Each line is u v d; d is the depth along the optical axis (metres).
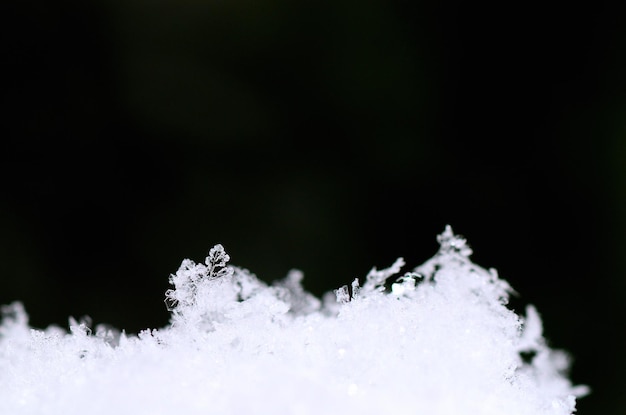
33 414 0.08
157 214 0.32
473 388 0.08
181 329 0.08
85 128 0.32
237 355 0.08
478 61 0.33
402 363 0.08
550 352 0.09
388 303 0.09
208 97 0.32
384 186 0.32
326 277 0.31
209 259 0.09
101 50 0.32
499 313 0.09
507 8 0.33
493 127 0.32
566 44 0.32
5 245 0.30
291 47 0.33
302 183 0.32
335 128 0.32
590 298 0.30
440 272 0.09
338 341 0.08
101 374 0.08
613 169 0.31
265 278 0.31
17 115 0.31
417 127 0.32
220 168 0.32
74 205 0.31
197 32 0.33
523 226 0.31
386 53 0.33
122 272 0.31
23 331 0.11
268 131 0.33
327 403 0.08
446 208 0.32
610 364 0.28
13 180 0.31
